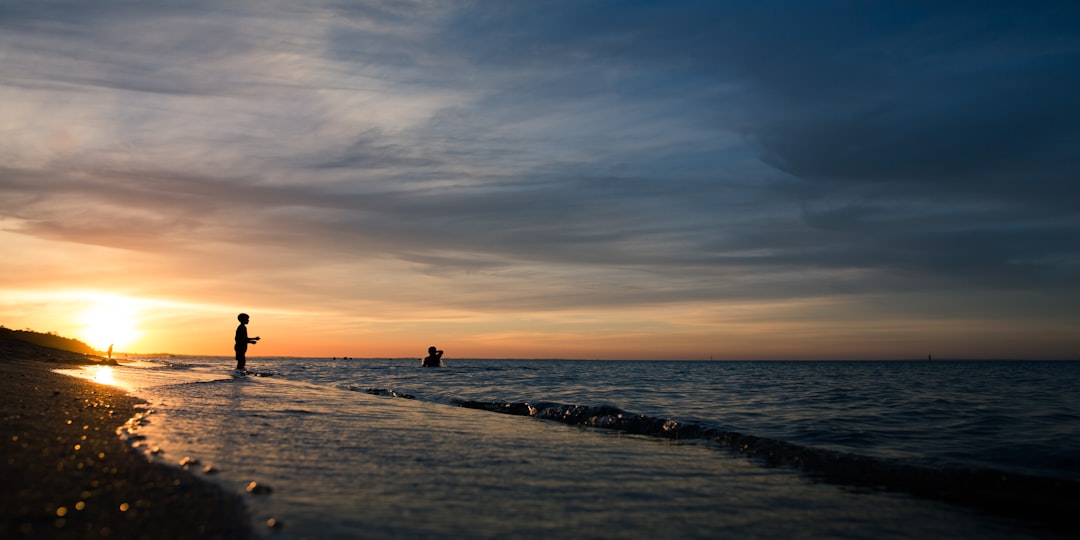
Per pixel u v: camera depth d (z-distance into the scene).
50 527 3.60
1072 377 38.75
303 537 3.89
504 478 6.39
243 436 7.80
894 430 11.08
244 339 30.62
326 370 38.50
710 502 5.91
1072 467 7.68
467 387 22.59
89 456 5.52
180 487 4.76
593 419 12.51
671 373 47.28
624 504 5.62
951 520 5.63
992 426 11.56
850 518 5.57
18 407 8.23
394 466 6.58
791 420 12.59
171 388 14.88
